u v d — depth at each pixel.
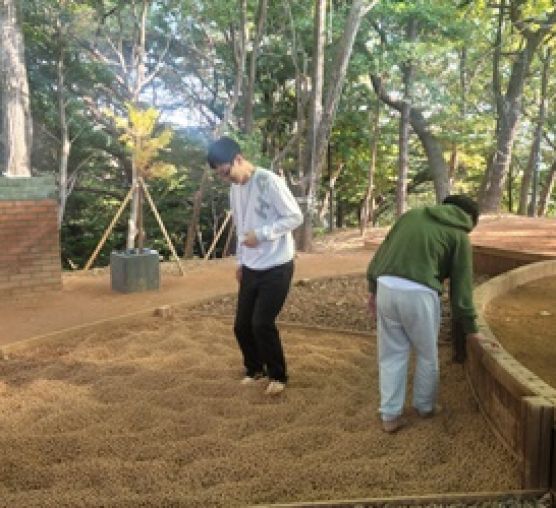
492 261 9.19
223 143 4.14
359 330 6.10
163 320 6.48
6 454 3.51
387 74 17.42
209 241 21.41
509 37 22.05
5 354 5.32
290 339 5.80
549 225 13.80
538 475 3.05
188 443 3.62
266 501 3.01
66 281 8.68
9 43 11.31
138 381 4.65
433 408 3.98
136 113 9.25
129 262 7.79
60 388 4.54
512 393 3.38
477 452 3.50
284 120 19.09
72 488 3.18
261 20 15.35
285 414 4.07
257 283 4.24
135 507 2.96
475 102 24.77
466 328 3.82
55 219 7.82
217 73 18.95
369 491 3.09
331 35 15.64
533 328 5.35
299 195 12.53
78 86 17.05
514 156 29.27
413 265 3.63
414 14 16.42
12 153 11.46
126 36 17.84
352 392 4.44
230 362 5.11
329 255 11.40
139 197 9.45
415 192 30.06
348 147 20.66
